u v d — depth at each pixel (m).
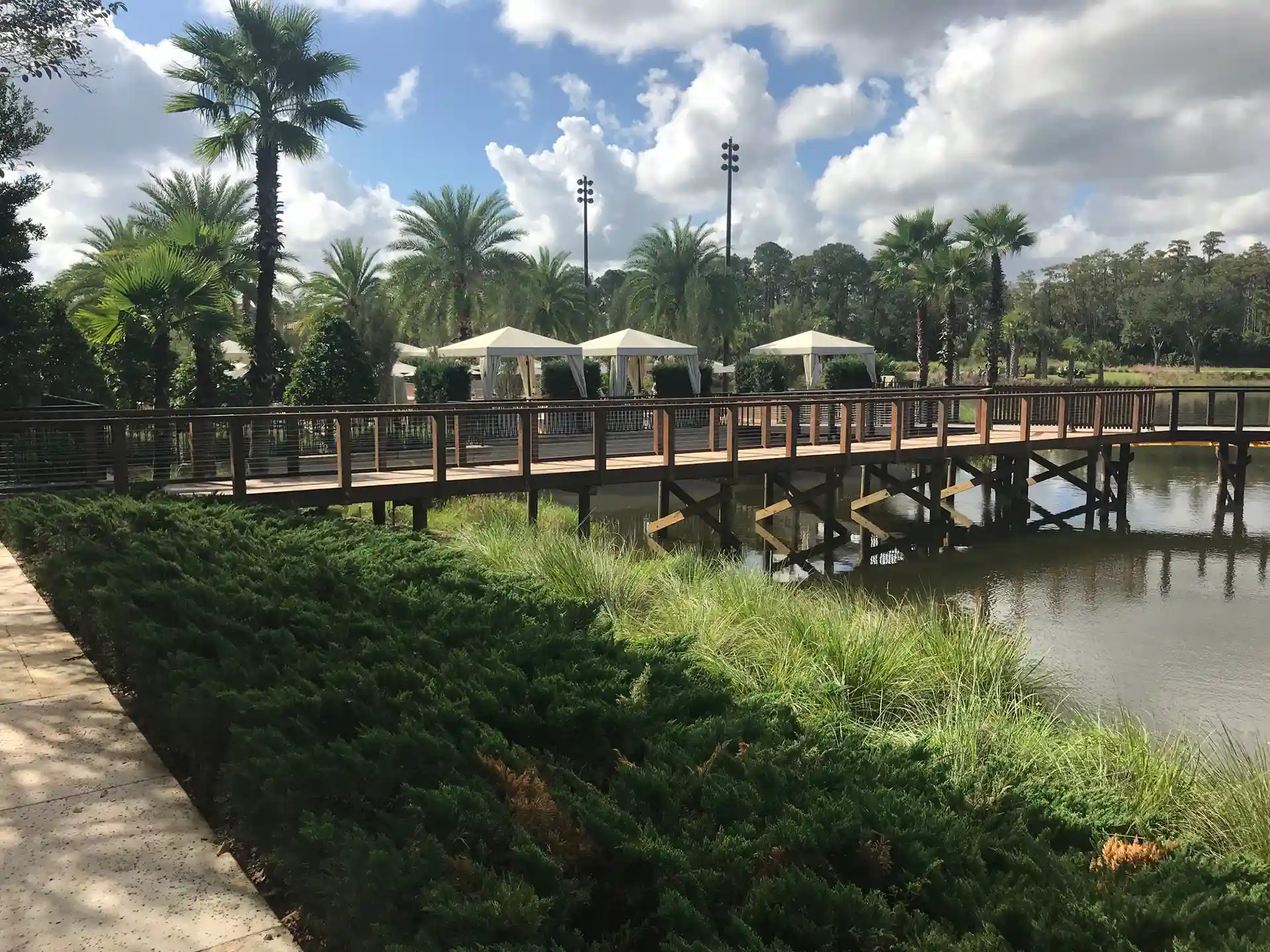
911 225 33.19
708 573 9.46
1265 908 2.40
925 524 16.14
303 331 31.06
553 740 3.47
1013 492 16.75
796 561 13.80
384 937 2.20
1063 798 3.78
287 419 12.14
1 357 12.80
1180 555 14.12
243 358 26.52
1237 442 18.25
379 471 12.67
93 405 14.25
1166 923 2.27
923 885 2.48
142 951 2.37
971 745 4.77
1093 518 17.28
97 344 17.14
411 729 3.14
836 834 2.62
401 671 3.79
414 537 7.73
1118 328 91.31
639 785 2.96
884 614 8.27
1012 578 12.52
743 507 18.27
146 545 6.06
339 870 2.39
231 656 3.93
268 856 2.76
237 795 2.86
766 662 6.42
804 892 2.33
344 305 31.25
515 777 2.91
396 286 31.42
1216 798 4.35
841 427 15.05
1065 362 78.00
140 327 15.35
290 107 17.06
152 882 2.72
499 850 2.57
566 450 16.05
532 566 8.51
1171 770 4.67
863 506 15.56
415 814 2.66
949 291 31.72
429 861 2.40
